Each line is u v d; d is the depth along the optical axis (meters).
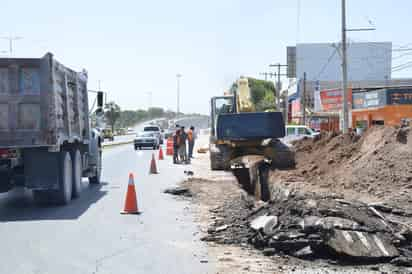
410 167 15.40
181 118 190.38
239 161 21.53
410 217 10.92
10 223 11.16
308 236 8.41
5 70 12.61
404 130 18.06
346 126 32.50
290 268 7.62
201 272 7.46
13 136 12.62
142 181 19.53
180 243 9.26
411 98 47.03
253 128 21.28
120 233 10.10
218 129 21.55
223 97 27.95
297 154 28.09
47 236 9.86
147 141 47.84
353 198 13.35
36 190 13.55
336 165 20.31
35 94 12.68
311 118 62.69
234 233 9.73
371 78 83.12
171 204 13.78
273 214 9.66
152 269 7.64
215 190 16.48
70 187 14.28
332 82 76.38
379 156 17.09
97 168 18.59
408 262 7.81
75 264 7.94
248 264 7.84
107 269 7.66
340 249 7.98
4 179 13.20
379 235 8.41
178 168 25.61
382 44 83.19
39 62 12.61
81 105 16.47
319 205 9.42
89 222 11.25
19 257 8.35
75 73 15.45
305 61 83.44
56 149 12.71
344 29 33.34
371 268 7.66
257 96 100.31
